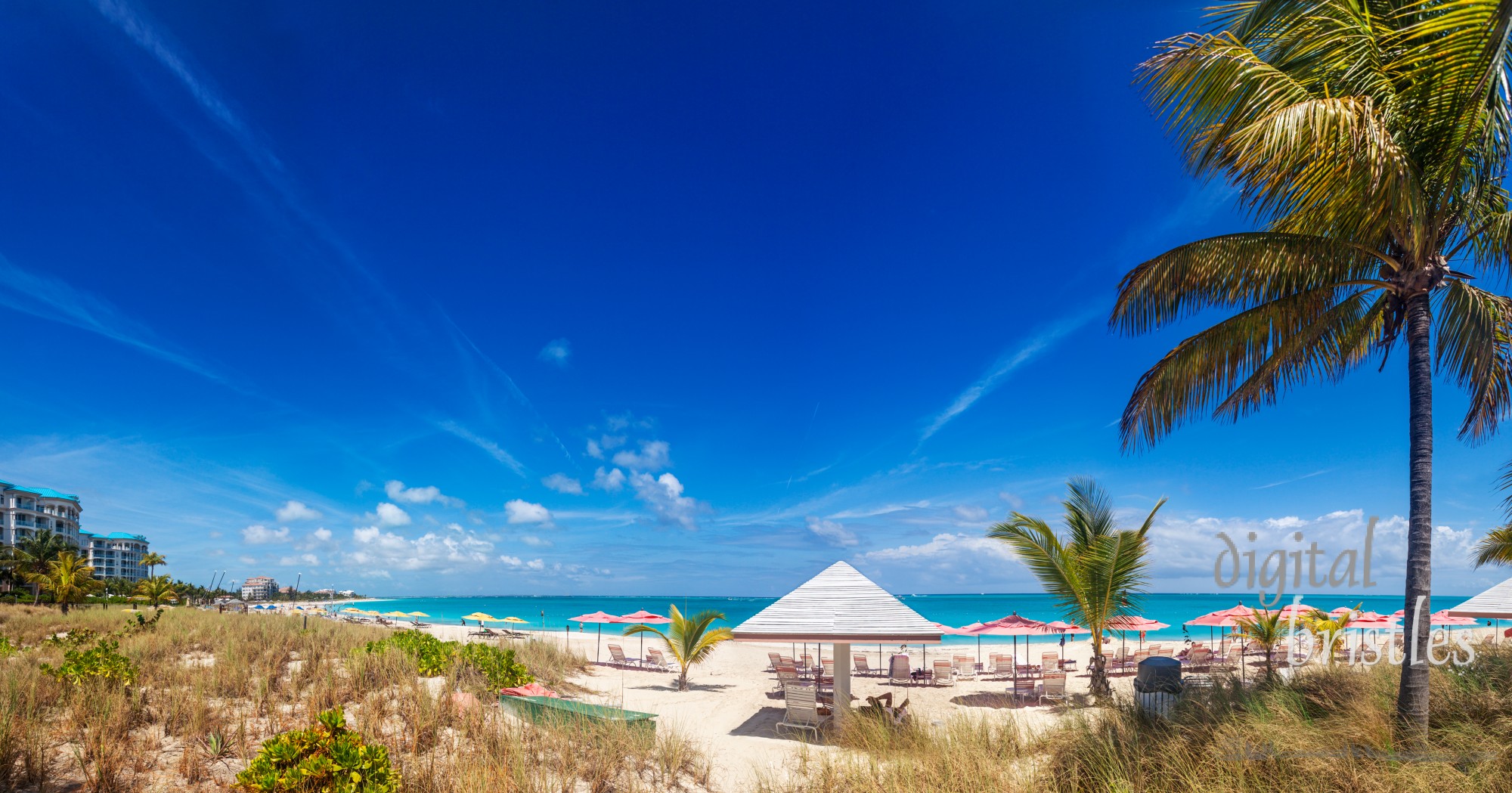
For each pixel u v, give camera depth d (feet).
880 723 30.81
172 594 194.29
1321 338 26.81
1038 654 84.07
